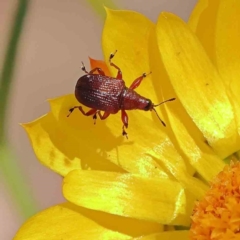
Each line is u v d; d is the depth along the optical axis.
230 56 0.06
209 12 0.06
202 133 0.06
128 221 0.06
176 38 0.06
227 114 0.06
